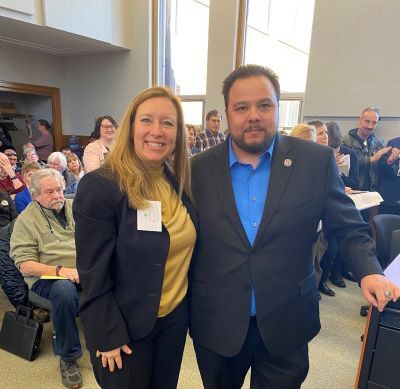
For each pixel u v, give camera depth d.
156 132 0.92
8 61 6.02
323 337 2.19
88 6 5.16
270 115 0.93
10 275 1.96
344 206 0.96
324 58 4.00
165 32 5.71
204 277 1.03
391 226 2.18
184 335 1.10
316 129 2.70
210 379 1.11
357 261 0.90
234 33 4.84
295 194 0.94
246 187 1.00
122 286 0.94
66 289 1.73
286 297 0.97
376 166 3.11
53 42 5.62
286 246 0.95
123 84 6.20
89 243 0.89
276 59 4.65
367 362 1.11
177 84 5.69
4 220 2.55
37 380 1.75
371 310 1.08
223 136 4.36
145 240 0.91
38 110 7.25
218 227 0.98
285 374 1.07
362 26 3.73
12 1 4.29
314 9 3.98
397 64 3.60
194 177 1.06
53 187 1.88
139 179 0.93
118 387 0.97
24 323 1.94
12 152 4.04
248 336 1.04
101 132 3.26
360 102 3.86
